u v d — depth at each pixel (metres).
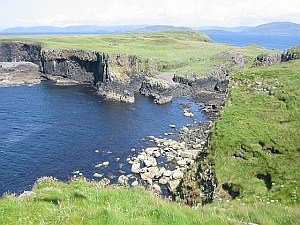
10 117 77.81
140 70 117.94
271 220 17.00
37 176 48.19
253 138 35.31
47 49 129.25
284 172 29.50
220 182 30.45
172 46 173.38
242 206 21.16
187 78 115.19
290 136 34.81
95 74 120.56
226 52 146.00
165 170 49.50
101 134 67.69
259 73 53.97
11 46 154.62
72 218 13.69
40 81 124.31
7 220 13.48
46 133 67.25
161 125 75.44
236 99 47.00
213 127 40.06
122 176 47.38
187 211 16.45
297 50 76.88
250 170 31.27
